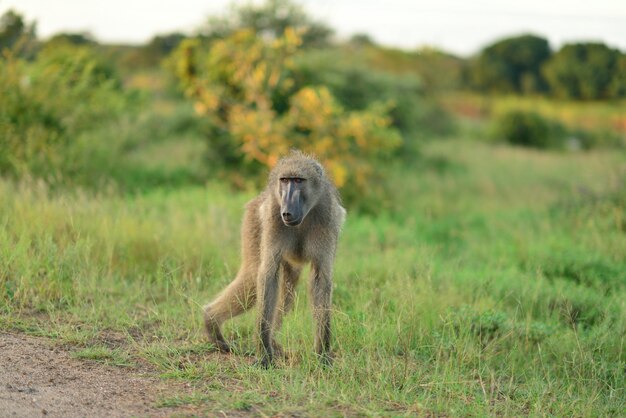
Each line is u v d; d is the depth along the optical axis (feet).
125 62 166.71
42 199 40.68
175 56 77.82
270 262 26.12
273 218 25.94
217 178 71.72
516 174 98.99
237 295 27.68
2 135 55.36
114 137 74.54
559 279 41.16
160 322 30.68
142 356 26.32
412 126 104.99
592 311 35.58
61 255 34.01
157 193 57.52
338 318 30.09
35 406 20.70
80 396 21.95
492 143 156.56
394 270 38.68
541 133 158.30
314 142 67.31
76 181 54.80
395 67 168.14
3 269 31.68
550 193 79.46
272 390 23.58
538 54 217.15
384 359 26.58
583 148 157.17
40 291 31.40
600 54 143.74
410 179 87.51
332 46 114.93
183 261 37.06
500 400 25.57
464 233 56.90
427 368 27.48
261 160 68.18
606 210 57.36
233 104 72.54
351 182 67.15
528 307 36.09
